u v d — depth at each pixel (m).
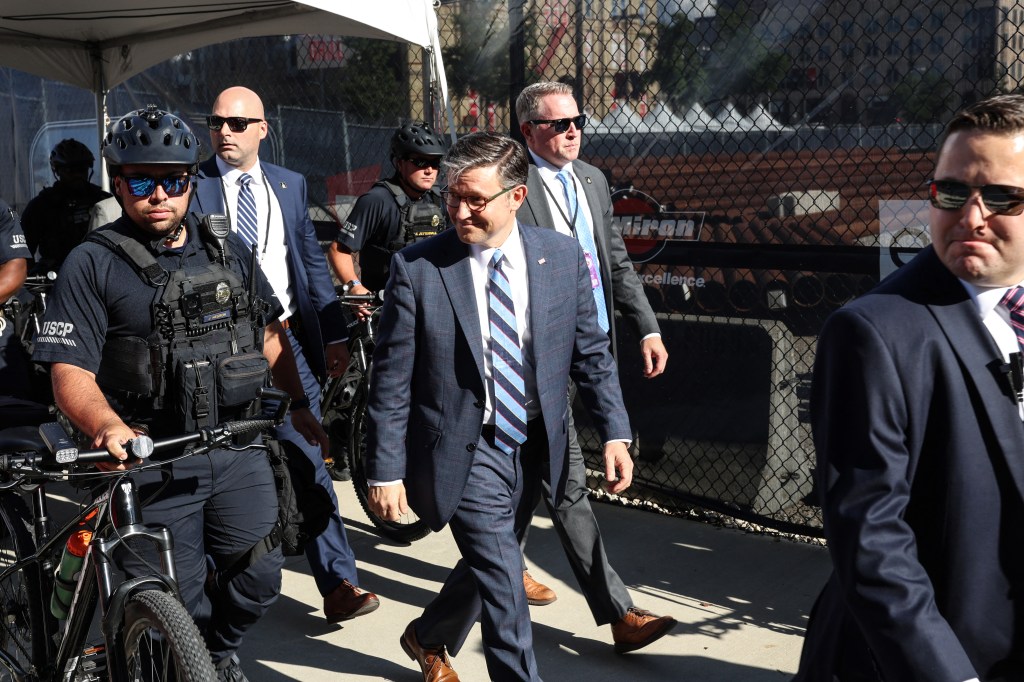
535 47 5.04
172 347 2.66
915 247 4.10
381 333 2.88
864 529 1.68
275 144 6.23
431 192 4.82
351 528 5.08
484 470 2.87
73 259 2.62
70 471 2.49
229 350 2.74
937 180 1.73
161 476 2.74
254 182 4.13
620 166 4.84
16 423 4.09
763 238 4.49
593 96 4.88
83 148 5.77
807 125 4.31
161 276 2.64
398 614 4.12
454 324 2.82
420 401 2.88
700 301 4.72
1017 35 3.82
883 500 1.69
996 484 1.70
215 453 2.80
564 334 2.93
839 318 1.77
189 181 2.70
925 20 3.99
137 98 6.89
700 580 4.33
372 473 2.85
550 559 4.59
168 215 2.63
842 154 4.24
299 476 3.06
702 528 4.90
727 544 4.70
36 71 6.51
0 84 7.77
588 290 3.04
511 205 2.80
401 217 4.73
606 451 3.03
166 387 2.68
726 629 3.88
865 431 1.71
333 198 6.05
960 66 3.94
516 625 2.85
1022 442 1.70
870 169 4.18
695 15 4.54
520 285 2.87
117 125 2.63
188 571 2.84
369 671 3.65
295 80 6.09
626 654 3.71
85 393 2.55
